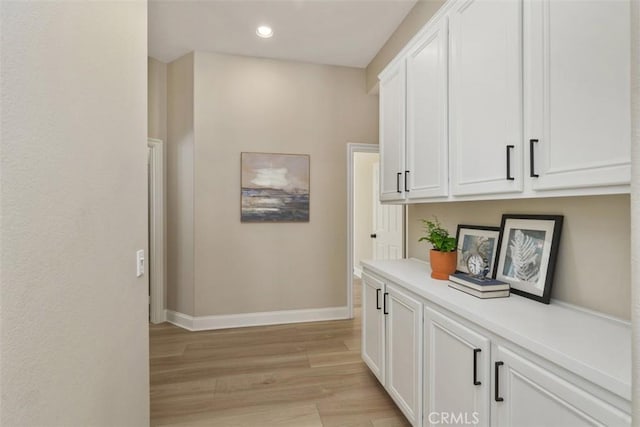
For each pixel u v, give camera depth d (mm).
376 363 2166
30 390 635
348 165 3670
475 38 1454
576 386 865
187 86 3355
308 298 3584
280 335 3168
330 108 3615
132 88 1289
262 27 2896
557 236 1330
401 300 1813
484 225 1849
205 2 2559
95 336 950
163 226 3545
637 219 490
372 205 5266
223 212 3367
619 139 883
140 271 1391
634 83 497
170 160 3521
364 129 3707
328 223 3629
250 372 2455
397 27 2904
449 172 1664
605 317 1159
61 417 757
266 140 3455
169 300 3549
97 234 966
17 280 595
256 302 3457
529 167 1175
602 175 923
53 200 723
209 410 1987
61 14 755
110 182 1067
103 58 1007
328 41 3135
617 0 887
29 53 631
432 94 1804
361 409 2004
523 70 1202
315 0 2533
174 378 2365
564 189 1056
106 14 1028
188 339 3072
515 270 1523
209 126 3322
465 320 1298
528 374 1002
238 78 3387
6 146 565
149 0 2533
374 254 5113
